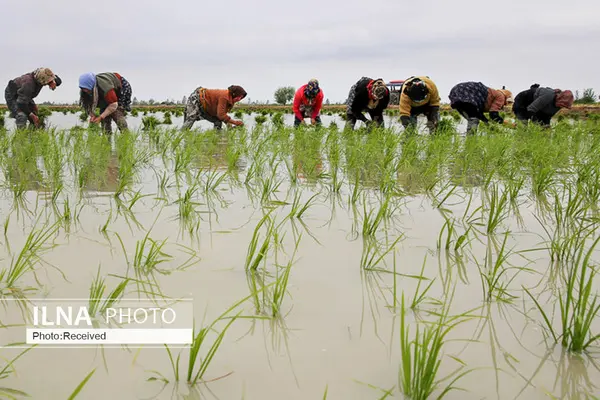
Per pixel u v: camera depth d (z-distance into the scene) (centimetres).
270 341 204
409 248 331
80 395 165
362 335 209
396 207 442
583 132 1060
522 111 1209
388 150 745
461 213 433
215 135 1081
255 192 524
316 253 318
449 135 960
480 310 235
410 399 165
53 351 195
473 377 179
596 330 217
